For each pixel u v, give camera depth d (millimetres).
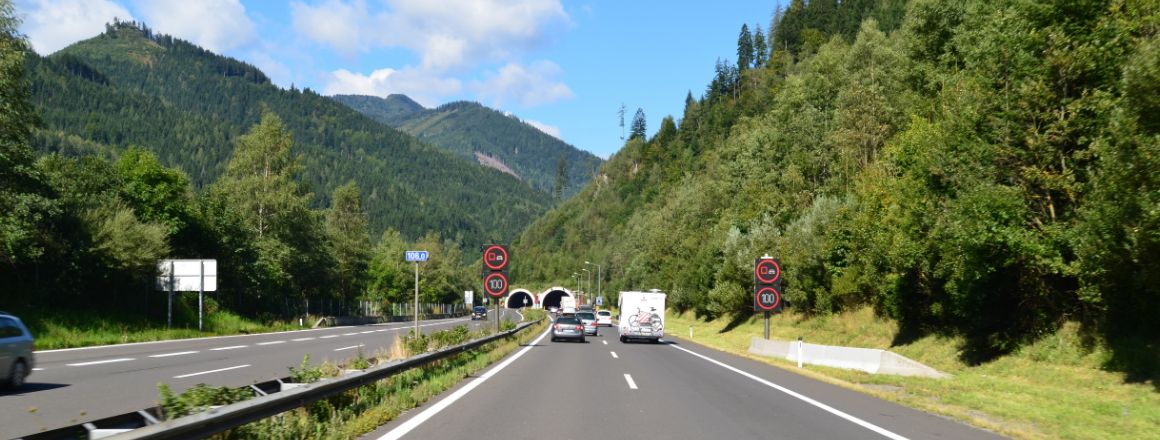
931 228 24047
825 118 63406
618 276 135375
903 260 26438
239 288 53562
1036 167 20062
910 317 31000
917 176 25484
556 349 30281
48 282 35469
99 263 36938
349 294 85688
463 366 18969
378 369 12336
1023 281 21672
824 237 41562
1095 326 19078
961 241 20438
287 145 61094
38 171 34094
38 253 31953
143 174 49562
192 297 46094
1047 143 19812
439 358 17781
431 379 15711
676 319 85188
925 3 47688
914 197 25312
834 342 37344
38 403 11773
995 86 22031
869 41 61031
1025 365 20125
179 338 34969
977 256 20641
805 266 43125
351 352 24984
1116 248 15859
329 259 69000
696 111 177500
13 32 32656
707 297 67562
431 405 12266
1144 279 15359
